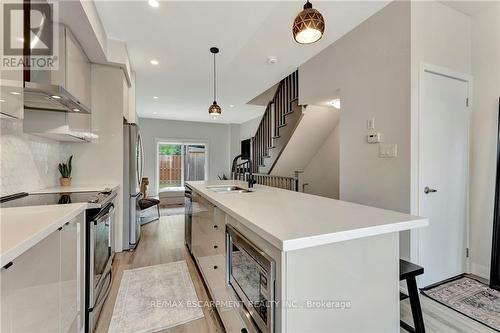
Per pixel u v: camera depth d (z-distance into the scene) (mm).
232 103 5906
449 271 2402
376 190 2434
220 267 1708
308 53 3250
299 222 1115
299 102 3707
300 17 1558
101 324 1751
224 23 2590
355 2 2258
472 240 2541
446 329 1698
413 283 1432
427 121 2227
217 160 8688
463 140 2484
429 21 2232
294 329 945
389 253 1160
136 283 2342
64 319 1290
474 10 2436
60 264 1238
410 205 2139
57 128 2246
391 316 1171
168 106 6211
